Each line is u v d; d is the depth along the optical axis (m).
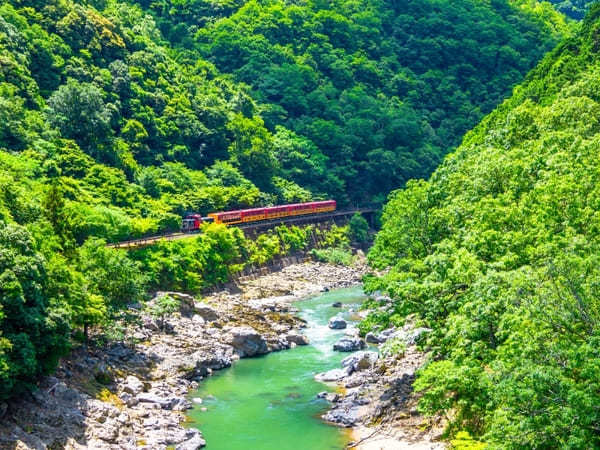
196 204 152.00
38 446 52.75
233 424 65.75
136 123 161.75
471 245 53.66
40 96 150.25
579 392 32.34
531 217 52.47
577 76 117.19
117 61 174.88
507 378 36.03
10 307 56.44
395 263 79.81
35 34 161.25
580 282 37.03
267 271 150.38
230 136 191.25
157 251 116.00
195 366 80.50
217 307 110.38
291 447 60.16
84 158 137.38
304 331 103.19
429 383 48.59
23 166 110.25
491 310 43.12
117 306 82.25
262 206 173.38
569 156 58.56
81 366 70.38
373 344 95.12
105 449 56.06
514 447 34.25
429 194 78.25
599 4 156.88
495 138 86.75
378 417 64.94
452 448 45.38
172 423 64.44
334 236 183.50
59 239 78.75
